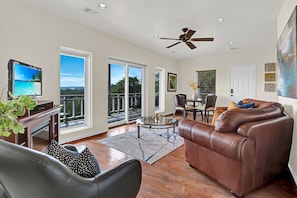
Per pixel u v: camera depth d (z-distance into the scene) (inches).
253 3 111.3
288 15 95.0
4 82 102.2
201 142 82.9
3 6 101.7
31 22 116.6
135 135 163.3
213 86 282.5
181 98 252.7
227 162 73.2
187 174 91.2
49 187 31.1
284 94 97.3
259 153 70.8
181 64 310.5
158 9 121.5
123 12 126.9
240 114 72.3
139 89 234.7
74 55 152.8
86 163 43.2
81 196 35.9
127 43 200.2
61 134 139.4
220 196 72.8
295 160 84.6
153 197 72.6
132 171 50.7
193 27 154.2
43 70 124.3
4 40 102.3
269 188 78.3
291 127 85.4
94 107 164.4
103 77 172.2
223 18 134.6
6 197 43.0
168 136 148.5
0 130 44.2
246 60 251.0
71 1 112.1
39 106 90.0
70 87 158.2
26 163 29.7
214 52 254.7
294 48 75.2
